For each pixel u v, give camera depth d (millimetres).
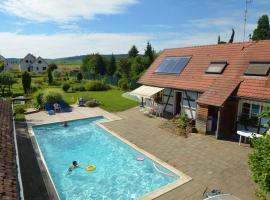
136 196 12297
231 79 19266
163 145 17156
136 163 15758
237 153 15539
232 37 52156
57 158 17062
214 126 19609
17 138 19109
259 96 16609
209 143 17344
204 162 14320
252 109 17859
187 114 23312
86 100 33750
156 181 13570
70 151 18219
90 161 16516
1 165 8383
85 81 59938
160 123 22703
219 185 11742
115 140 19250
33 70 114562
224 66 20844
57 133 22172
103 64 92500
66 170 15305
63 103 30891
